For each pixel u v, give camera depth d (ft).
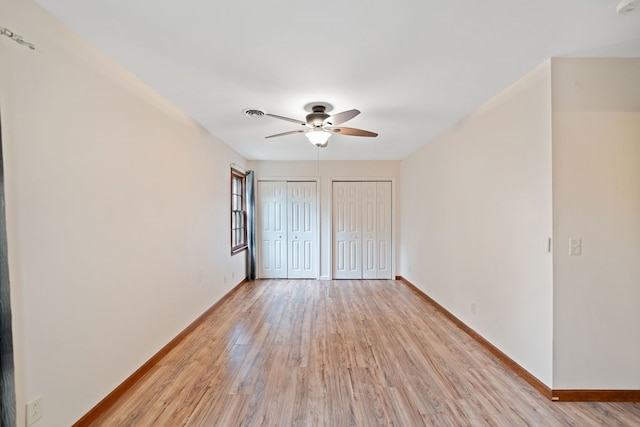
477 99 8.64
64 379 5.23
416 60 6.37
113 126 6.46
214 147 12.46
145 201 7.67
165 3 4.57
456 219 10.94
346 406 6.33
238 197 17.13
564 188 6.44
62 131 5.18
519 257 7.53
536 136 6.88
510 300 7.88
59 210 5.13
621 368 6.44
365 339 9.67
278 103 8.72
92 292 5.88
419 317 11.73
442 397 6.64
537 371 6.92
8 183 4.30
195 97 8.34
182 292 9.69
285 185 18.45
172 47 5.85
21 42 4.14
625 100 6.45
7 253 4.06
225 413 6.12
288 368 7.86
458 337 9.83
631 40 5.73
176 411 6.17
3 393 4.00
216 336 9.91
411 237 16.38
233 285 15.34
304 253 18.52
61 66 5.14
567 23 5.16
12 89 4.34
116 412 6.13
